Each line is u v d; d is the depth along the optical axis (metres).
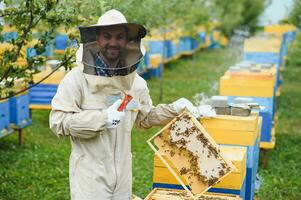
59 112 4.09
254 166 6.09
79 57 4.04
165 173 5.25
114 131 4.17
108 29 3.99
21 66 5.71
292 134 11.15
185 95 15.38
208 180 4.50
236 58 22.86
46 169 8.51
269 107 8.23
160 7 11.61
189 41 23.55
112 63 4.06
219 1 28.81
